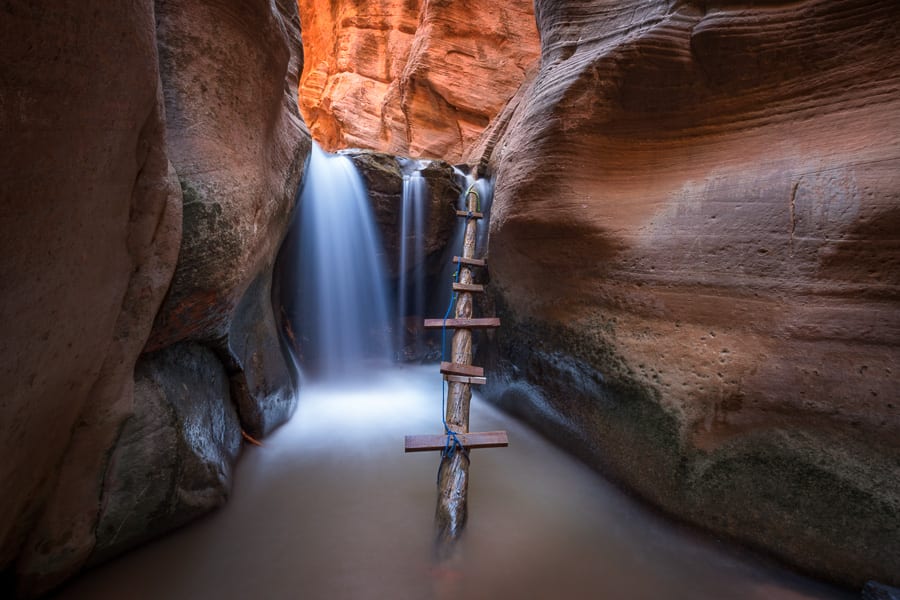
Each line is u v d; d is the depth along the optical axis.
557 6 5.51
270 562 3.12
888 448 2.76
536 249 5.11
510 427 5.55
